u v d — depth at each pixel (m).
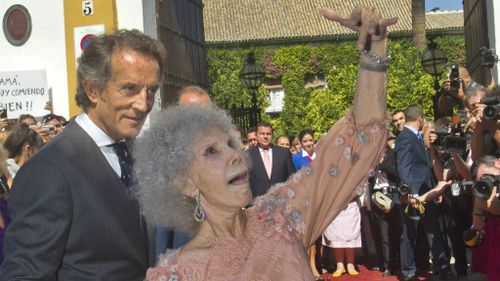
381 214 9.15
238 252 2.08
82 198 2.46
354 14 2.17
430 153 8.12
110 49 2.55
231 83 31.72
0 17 12.12
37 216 2.39
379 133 2.20
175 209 2.14
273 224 2.11
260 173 7.59
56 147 2.54
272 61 34.56
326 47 34.25
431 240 8.25
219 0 37.25
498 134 5.61
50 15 11.95
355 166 2.20
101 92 2.58
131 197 2.59
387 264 9.08
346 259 9.58
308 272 2.07
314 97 32.09
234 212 2.10
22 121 6.22
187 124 2.12
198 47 15.98
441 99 7.47
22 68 12.00
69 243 2.44
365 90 2.19
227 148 2.10
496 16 11.35
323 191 2.19
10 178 5.28
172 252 2.15
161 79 2.68
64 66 11.84
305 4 36.72
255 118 14.52
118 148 2.71
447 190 8.32
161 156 2.11
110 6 11.38
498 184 5.10
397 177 8.47
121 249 2.52
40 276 2.34
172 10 13.52
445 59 11.06
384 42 2.20
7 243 2.43
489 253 5.26
